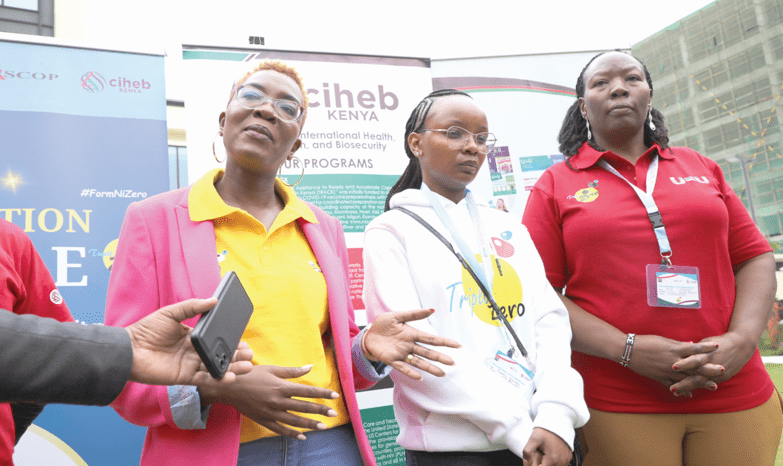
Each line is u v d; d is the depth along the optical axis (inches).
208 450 43.9
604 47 137.3
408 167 78.1
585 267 74.1
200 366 35.2
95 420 103.5
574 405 55.3
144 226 49.6
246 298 41.0
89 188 111.9
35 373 27.6
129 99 117.3
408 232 63.6
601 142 81.0
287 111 54.9
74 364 28.9
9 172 107.5
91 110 114.4
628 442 68.3
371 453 51.2
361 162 124.9
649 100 81.2
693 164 80.0
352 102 126.5
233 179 55.3
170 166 127.9
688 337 69.2
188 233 49.7
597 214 73.5
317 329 51.3
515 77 134.5
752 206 513.0
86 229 110.4
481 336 59.1
